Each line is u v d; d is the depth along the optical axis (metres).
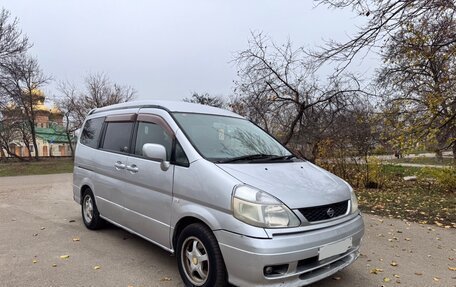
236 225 3.10
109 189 5.15
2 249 5.01
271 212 3.07
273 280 2.99
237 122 4.90
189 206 3.61
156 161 4.17
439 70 9.74
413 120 9.91
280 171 3.73
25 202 9.02
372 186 11.93
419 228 6.27
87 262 4.48
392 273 4.22
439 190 11.46
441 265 4.50
